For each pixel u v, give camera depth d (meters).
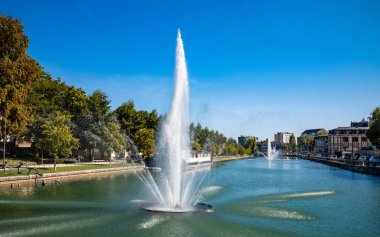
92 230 25.31
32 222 27.22
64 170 66.56
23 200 37.16
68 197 39.50
